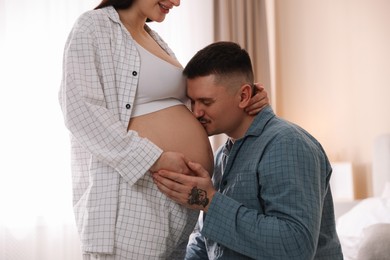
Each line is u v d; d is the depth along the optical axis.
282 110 4.27
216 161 1.70
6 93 3.46
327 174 1.53
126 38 1.50
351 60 4.04
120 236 1.42
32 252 3.45
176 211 1.47
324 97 4.13
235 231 1.36
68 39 1.49
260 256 1.35
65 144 3.54
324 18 4.13
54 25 3.56
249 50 4.02
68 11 3.58
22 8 3.51
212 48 1.51
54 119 3.53
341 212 3.67
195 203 1.39
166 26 3.87
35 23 3.53
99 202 1.42
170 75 1.53
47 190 3.50
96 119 1.38
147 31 1.73
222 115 1.51
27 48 3.51
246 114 1.54
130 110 1.46
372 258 2.51
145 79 1.49
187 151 1.52
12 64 3.48
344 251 2.92
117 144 1.38
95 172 1.43
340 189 3.88
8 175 3.43
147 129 1.49
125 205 1.42
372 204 3.27
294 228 1.32
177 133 1.51
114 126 1.39
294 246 1.31
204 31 3.96
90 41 1.43
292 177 1.37
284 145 1.41
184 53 3.91
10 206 3.42
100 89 1.42
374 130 3.94
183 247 1.60
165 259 1.50
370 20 3.97
